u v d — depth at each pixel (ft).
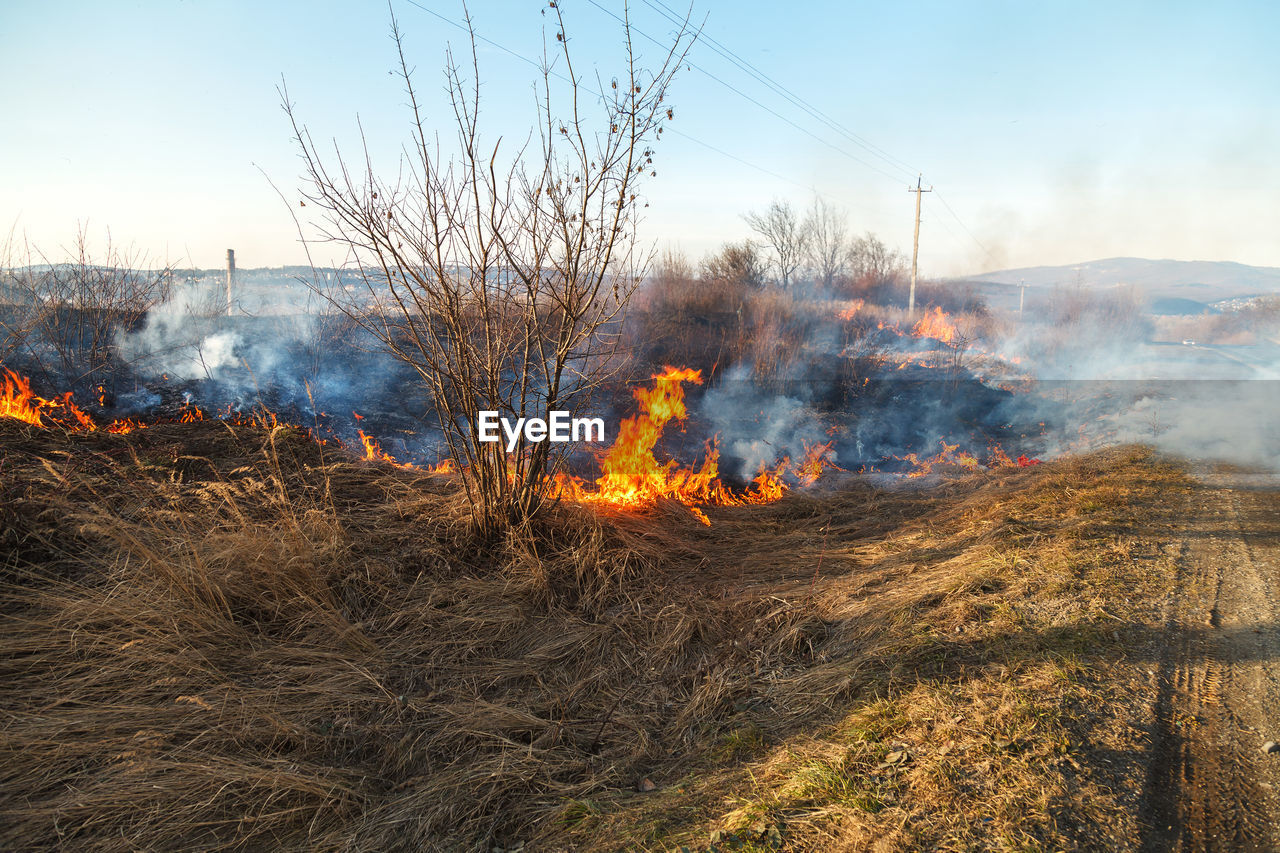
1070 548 16.33
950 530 19.26
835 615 13.82
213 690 10.09
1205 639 12.32
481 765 9.57
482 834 8.46
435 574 14.23
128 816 8.08
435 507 16.55
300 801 8.64
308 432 20.01
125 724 9.18
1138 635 12.33
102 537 12.39
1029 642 11.87
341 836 8.33
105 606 10.75
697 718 10.78
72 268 30.01
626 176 14.88
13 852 7.44
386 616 12.82
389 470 18.98
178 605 11.15
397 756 9.76
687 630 13.25
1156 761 9.09
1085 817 8.00
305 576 12.57
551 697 11.31
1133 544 16.79
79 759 8.67
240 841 8.02
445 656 12.08
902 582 15.23
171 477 14.76
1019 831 7.70
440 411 15.70
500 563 14.96
